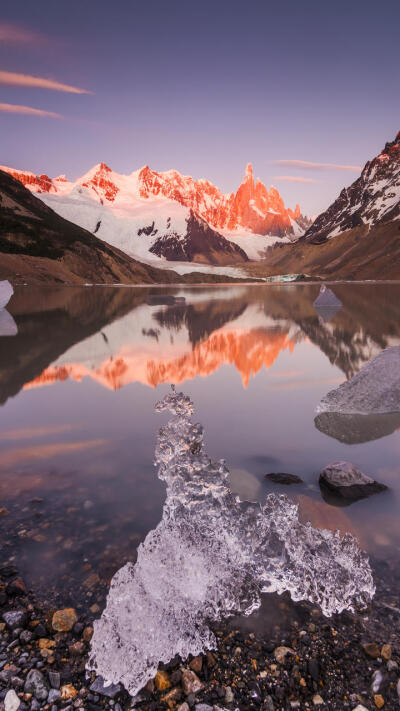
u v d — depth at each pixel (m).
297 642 2.02
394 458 3.86
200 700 1.77
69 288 66.75
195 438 3.03
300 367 7.97
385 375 5.54
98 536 2.74
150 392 6.23
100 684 1.83
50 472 3.65
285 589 2.32
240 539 2.46
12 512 3.03
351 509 3.00
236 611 2.21
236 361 8.54
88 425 4.83
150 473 3.61
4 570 2.45
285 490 3.26
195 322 16.92
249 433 4.53
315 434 4.49
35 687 1.81
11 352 9.55
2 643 2.03
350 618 2.14
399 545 2.61
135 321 17.38
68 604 2.22
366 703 1.74
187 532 2.43
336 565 2.39
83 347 10.31
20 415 5.21
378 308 22.73
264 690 1.81
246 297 39.41
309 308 24.23
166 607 2.09
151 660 1.92
